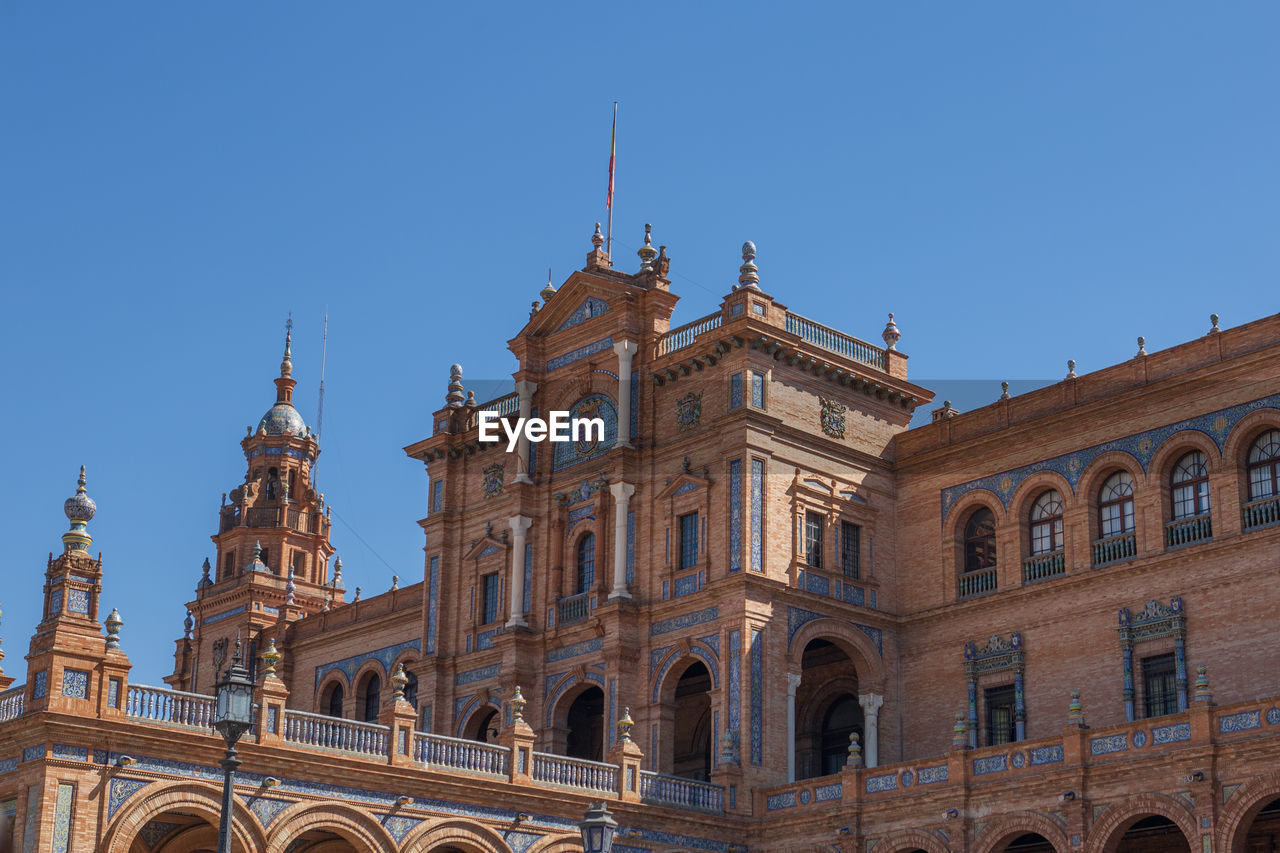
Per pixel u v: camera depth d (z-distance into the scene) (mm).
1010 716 51781
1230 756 39531
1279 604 45812
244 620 79500
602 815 32469
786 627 52312
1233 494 47688
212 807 39812
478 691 59125
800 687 57062
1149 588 48906
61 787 37562
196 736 39656
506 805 45344
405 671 69688
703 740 57562
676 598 53344
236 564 82438
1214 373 48719
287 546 82750
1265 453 47656
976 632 53125
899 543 56375
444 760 44531
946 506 55281
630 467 55969
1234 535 47156
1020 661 51562
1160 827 44938
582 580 57406
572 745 59000
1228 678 46406
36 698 38344
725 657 51406
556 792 46250
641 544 55250
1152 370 50719
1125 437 50812
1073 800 42219
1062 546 52031
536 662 57406
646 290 57625
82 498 40000
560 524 58125
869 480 56281
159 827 42844
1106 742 42281
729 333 53562
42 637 38844
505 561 59625
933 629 54406
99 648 38875
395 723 43562
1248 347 48438
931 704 53781
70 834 37406
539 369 60844
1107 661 49344
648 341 57188
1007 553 53062
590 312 59531
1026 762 43906
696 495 53969
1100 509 51406
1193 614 47688
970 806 44781
